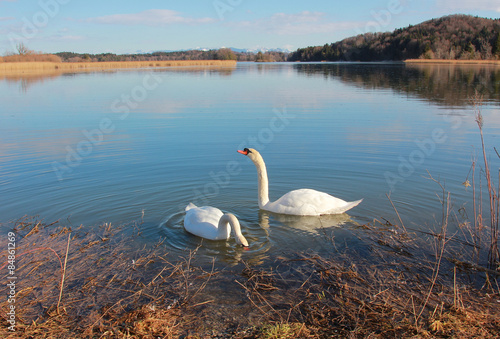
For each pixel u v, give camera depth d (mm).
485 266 6039
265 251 6797
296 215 8398
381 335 4551
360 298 5293
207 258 6539
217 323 4824
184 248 6930
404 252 6578
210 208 8117
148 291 5547
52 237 7246
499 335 4492
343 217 8234
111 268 6180
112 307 5180
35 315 5059
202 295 5422
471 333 4527
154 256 6574
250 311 5059
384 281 5699
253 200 9312
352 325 4754
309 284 5672
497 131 14438
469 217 7789
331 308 5078
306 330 4645
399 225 7645
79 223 7887
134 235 7387
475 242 6633
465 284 5582
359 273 5945
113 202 8953
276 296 5387
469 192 9062
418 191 9289
